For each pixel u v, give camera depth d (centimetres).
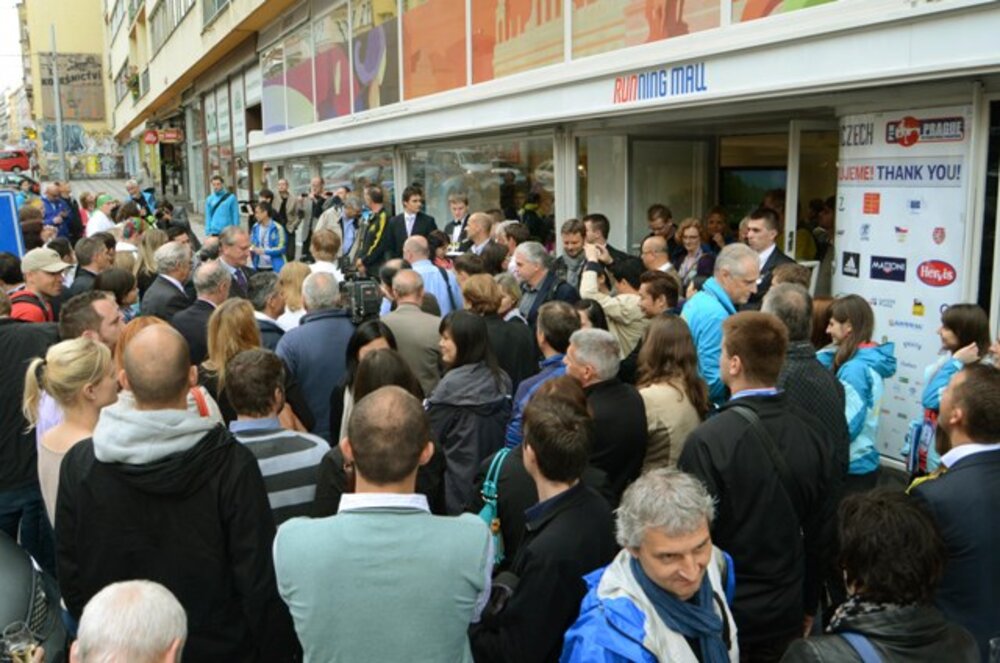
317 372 498
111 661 185
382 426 240
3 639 303
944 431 303
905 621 200
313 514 324
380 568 230
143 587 198
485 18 982
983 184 489
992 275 492
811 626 376
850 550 211
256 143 2198
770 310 379
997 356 388
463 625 236
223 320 449
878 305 564
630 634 218
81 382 350
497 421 418
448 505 410
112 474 277
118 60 6575
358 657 228
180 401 287
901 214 543
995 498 271
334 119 1559
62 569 288
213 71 3052
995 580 270
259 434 344
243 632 291
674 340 390
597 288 624
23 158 5712
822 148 727
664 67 673
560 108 831
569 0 809
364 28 1392
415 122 1193
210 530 280
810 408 367
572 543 263
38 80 7650
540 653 261
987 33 433
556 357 431
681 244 789
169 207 1573
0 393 458
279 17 1944
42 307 615
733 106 647
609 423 353
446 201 1240
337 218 1317
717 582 247
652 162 873
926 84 508
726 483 301
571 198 913
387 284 621
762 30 570
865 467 434
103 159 7788
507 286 564
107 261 764
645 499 222
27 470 466
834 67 525
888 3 479
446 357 430
